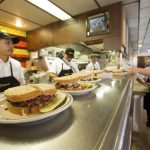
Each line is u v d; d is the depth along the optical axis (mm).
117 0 2541
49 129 349
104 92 767
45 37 3791
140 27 4609
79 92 656
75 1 2496
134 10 2994
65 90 698
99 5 2684
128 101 619
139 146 1634
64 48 4078
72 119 406
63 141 294
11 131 343
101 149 263
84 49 4227
